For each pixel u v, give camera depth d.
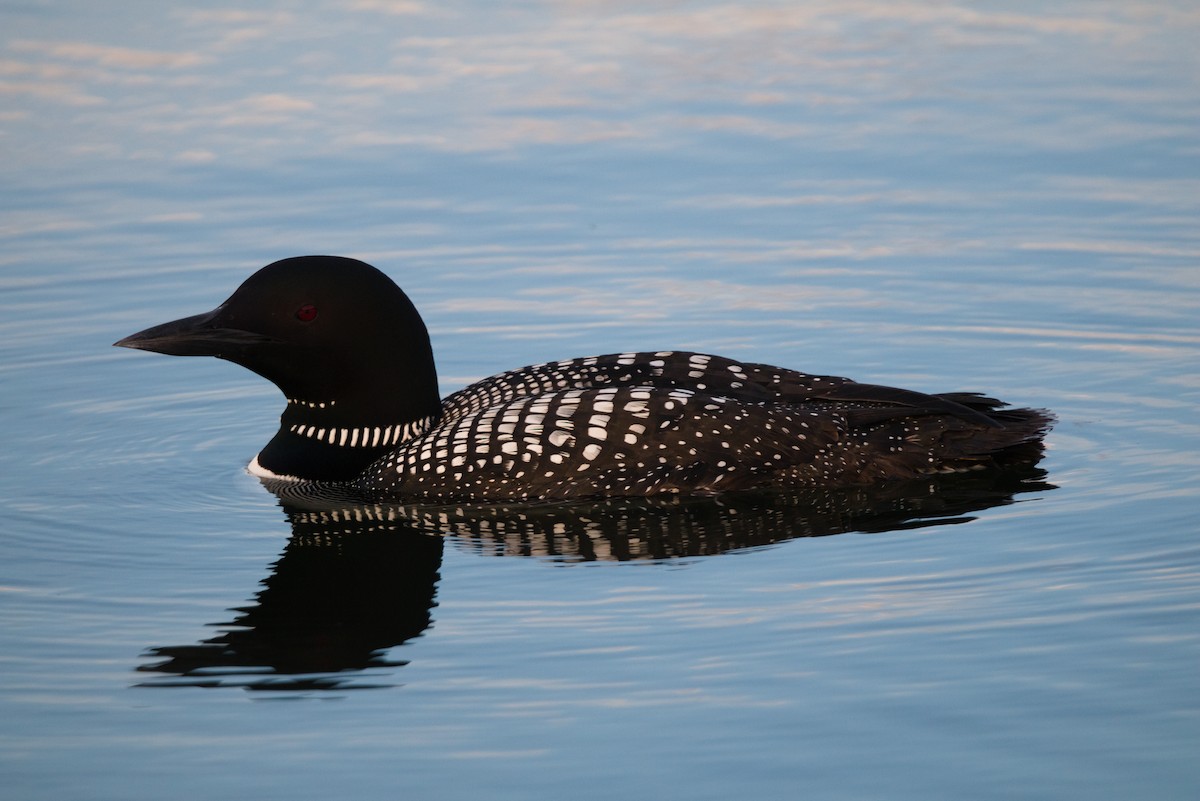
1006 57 21.34
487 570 9.79
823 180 17.84
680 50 21.80
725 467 10.69
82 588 9.62
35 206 17.36
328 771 7.44
